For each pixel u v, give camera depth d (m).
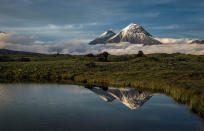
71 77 79.56
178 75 66.88
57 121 25.02
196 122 25.25
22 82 64.75
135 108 32.62
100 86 59.03
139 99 40.25
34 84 60.09
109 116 27.70
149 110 31.23
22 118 25.98
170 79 58.53
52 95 42.69
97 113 29.14
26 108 31.02
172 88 45.12
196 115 28.36
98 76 75.44
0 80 69.94
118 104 35.47
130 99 40.28
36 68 96.50
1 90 47.88
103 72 86.81
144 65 115.94
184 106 33.78
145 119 26.47
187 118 26.94
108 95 44.62
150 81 57.41
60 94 44.09
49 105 33.31
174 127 23.55
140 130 22.39
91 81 67.75
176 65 121.44
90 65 107.62
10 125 23.36
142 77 67.00
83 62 126.38
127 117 27.44
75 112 29.33
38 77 82.19
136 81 59.47
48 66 103.94
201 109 28.98
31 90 48.66
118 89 53.59
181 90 40.06
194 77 61.53
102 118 26.70
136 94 46.09
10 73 86.69
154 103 36.44
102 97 41.94
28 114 27.81
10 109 30.30
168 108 32.62
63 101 36.84
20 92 45.56
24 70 92.62
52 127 22.88
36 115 27.41
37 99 38.00
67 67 102.81
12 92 45.38
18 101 35.94
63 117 26.75
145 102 37.19
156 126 23.78
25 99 37.78
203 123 24.89
